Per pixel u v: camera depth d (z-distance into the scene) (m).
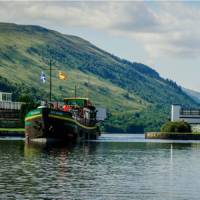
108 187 60.59
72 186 60.97
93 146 139.88
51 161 88.44
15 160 89.62
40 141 151.50
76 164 84.31
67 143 152.75
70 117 155.75
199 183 64.06
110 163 87.12
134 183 63.69
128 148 131.50
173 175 71.44
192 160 94.69
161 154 109.44
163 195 56.25
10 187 59.81
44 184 62.09
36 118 148.75
